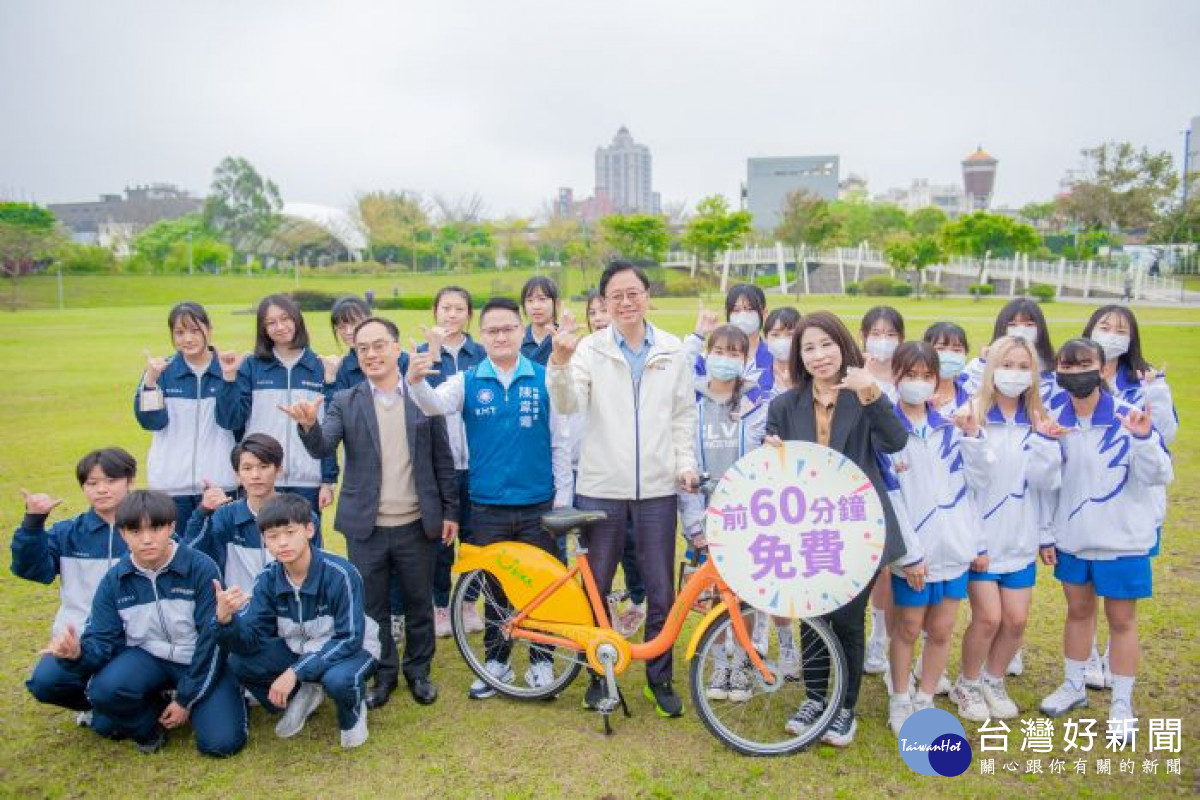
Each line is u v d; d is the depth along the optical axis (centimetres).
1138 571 388
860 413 380
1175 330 2291
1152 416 446
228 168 7362
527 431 444
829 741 386
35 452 985
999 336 485
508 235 7488
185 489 500
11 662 473
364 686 393
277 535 379
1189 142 5816
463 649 443
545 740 395
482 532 452
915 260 4622
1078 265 4816
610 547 424
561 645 412
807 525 371
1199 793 349
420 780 362
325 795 352
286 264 7525
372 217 6956
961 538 388
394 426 434
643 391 418
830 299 4572
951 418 398
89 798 351
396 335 444
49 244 5259
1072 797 347
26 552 400
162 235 7175
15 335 2500
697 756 379
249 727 412
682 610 399
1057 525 412
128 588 390
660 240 5494
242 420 502
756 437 452
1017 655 453
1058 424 398
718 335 430
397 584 523
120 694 373
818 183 10288
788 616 370
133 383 1541
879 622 464
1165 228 5322
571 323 446
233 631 372
